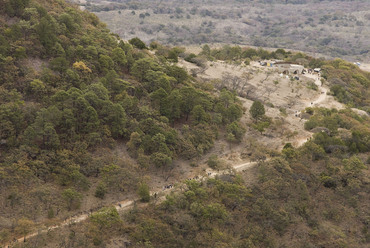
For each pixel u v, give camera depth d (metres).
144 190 78.06
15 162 76.38
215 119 109.31
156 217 74.69
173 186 84.38
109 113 92.56
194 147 97.75
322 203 87.94
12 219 67.06
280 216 80.75
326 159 98.50
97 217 68.75
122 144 93.38
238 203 81.94
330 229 81.56
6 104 83.50
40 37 105.69
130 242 69.12
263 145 106.38
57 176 77.69
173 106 104.50
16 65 96.62
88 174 81.56
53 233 66.25
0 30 103.25
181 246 71.62
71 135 84.81
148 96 107.38
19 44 100.62
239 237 76.06
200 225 75.50
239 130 106.75
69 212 72.19
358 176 93.25
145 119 96.94
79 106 88.56
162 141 91.94
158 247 70.12
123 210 75.44
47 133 81.00
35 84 91.56
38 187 73.56
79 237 66.25
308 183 91.75
